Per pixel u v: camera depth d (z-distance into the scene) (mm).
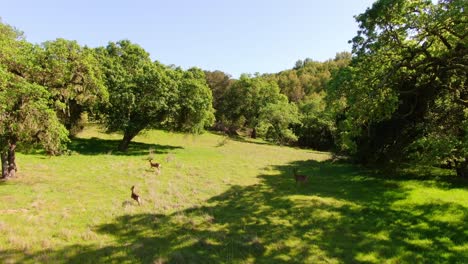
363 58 14930
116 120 35312
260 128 69250
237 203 16828
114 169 25312
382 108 15906
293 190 20016
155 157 32750
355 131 16156
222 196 18312
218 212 15094
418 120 21219
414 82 18188
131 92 34250
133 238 11609
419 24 13617
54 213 13961
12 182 19469
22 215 13523
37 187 18469
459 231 11961
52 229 12125
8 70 18672
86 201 16109
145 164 28094
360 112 15258
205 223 13492
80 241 11164
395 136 23828
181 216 14062
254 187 20938
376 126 23906
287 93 107438
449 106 18656
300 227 13125
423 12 13570
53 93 21531
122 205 15641
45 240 10859
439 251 10570
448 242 11211
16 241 10688
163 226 12883
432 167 24344
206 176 24281
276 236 12062
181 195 18062
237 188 20547
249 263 9789
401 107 20938
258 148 52812
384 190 18625
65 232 11703
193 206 15945
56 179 20953
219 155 38188
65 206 15148
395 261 10023
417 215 14016
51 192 17641
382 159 25812
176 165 28391
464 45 14078
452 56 14711
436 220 13250
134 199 16328
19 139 18609
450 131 17953
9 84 17062
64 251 10141
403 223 13258
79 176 22250
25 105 17406
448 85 16844
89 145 38062
